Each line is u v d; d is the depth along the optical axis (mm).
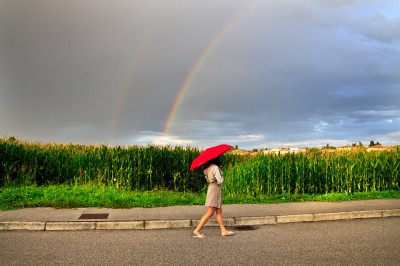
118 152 21656
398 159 20922
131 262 7746
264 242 9469
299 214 12508
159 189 21609
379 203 15219
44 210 13117
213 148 10109
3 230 10820
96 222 11078
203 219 10023
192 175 22609
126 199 15398
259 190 19328
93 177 21812
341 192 19672
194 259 7949
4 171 20859
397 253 8398
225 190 19719
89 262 7738
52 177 22562
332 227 11398
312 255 8242
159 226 11320
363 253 8391
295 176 19719
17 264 7566
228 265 7527
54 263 7656
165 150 22484
